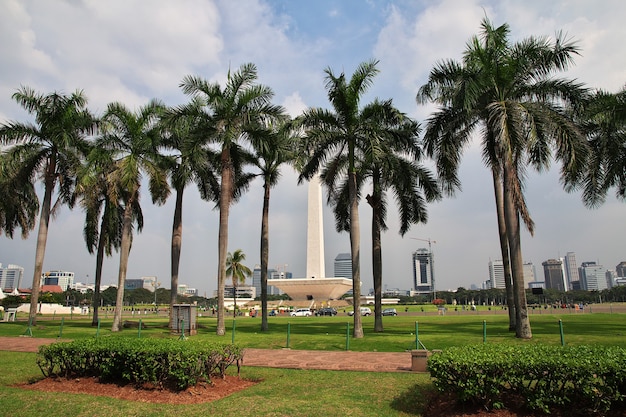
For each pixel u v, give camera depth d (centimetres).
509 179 1989
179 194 3152
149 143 2819
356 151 2675
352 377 1268
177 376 1042
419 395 1009
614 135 2417
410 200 2856
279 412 885
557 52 2058
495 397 825
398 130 2536
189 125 2562
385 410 912
